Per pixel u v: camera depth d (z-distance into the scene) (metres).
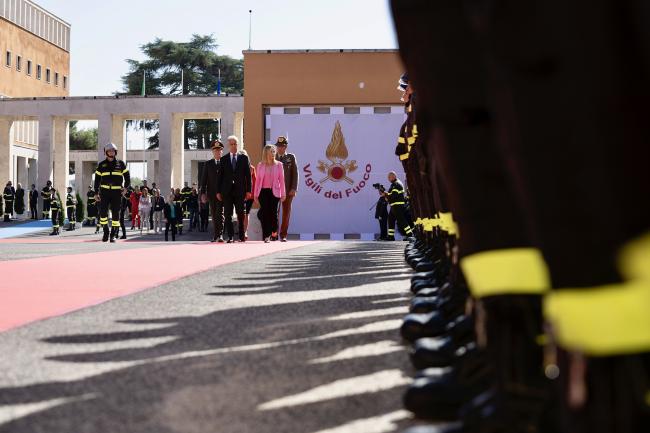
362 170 26.72
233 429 2.81
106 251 16.80
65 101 63.59
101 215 23.28
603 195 1.29
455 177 2.21
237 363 4.08
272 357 4.25
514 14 1.31
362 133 26.86
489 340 2.30
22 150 82.62
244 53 27.45
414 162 9.16
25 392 3.41
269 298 7.22
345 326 5.39
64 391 3.43
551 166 1.33
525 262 2.20
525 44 1.31
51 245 20.92
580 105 1.28
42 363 4.08
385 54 27.22
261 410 3.09
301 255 14.78
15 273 10.37
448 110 2.09
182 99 61.53
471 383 2.80
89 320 5.75
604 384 1.46
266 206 21.56
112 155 23.25
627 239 1.30
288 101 27.34
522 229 2.19
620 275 1.33
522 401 2.21
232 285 8.56
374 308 6.42
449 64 2.03
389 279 9.21
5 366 4.00
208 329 5.29
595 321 1.40
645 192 1.28
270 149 21.12
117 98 62.47
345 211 26.61
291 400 3.26
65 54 104.56
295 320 5.71
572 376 1.52
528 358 2.23
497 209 2.19
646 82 1.25
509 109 1.38
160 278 9.55
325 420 2.94
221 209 21.25
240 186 21.17
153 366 3.99
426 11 2.00
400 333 4.60
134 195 53.44
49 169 64.19
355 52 27.11
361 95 27.16
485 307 2.28
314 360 4.15
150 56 119.50
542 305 2.22
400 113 26.91
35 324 5.54
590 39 1.25
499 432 2.24
